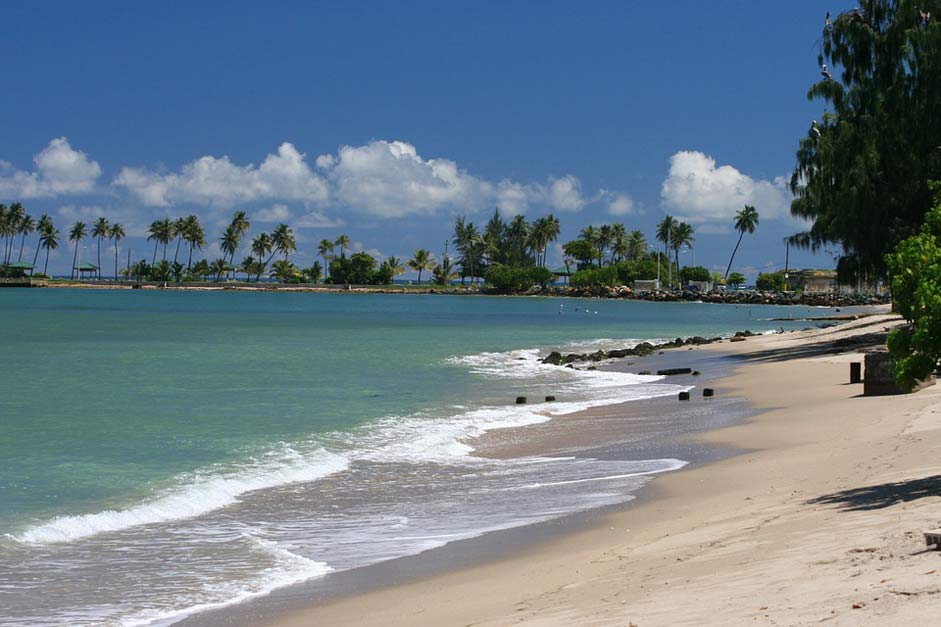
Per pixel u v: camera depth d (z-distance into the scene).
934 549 7.64
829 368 33.22
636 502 13.40
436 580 9.96
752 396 27.06
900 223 38.81
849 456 14.77
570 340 63.69
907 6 39.38
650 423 22.42
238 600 9.56
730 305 166.38
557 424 22.86
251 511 13.77
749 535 9.81
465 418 23.88
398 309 130.38
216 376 35.16
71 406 26.05
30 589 9.98
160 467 17.03
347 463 17.61
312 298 180.62
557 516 12.84
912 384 10.86
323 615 8.94
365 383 33.12
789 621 6.29
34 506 13.97
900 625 5.80
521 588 9.12
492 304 158.62
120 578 10.38
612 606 7.62
